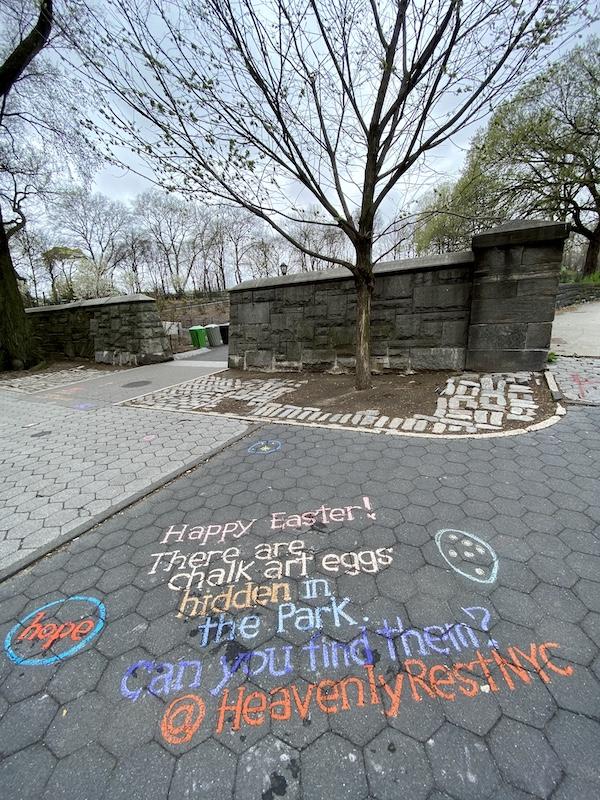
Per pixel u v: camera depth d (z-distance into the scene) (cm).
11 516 298
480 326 574
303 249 516
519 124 1287
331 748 133
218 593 208
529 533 236
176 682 160
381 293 638
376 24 399
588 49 1385
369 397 536
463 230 1472
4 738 143
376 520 260
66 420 566
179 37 362
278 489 313
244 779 125
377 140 456
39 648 180
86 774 130
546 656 159
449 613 184
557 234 508
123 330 1107
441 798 117
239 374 816
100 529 276
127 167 442
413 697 148
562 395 453
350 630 179
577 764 123
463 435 385
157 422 524
